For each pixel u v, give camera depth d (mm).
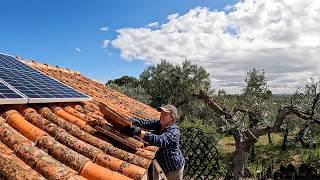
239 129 17141
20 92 5160
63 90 6762
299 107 17844
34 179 3281
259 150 33375
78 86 10125
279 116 17312
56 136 4805
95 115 6586
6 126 4422
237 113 19312
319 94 18359
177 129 5285
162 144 4984
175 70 42750
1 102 4516
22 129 4629
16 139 4102
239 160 17172
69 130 5195
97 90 11516
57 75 10695
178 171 5336
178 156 5289
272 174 23266
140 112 10445
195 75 42188
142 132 5160
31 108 5461
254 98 21703
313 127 28547
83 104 7324
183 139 11125
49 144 4355
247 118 19828
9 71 6309
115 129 5305
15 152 3916
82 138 5043
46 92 5941
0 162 3449
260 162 28016
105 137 5281
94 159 4426
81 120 5812
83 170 4016
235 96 25969
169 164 5234
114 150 4781
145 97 41406
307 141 25062
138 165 4492
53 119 5445
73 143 4680
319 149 26609
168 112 5359
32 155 3832
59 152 4215
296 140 25406
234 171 17172
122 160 4578
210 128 22578
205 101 18578
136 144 5004
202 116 39719
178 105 41469
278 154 29703
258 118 19828
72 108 6559
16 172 3312
